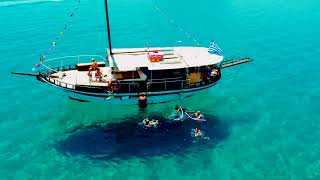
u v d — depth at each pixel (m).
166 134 37.16
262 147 35.25
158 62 38.47
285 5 87.75
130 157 33.84
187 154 34.22
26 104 43.81
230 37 67.00
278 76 50.84
